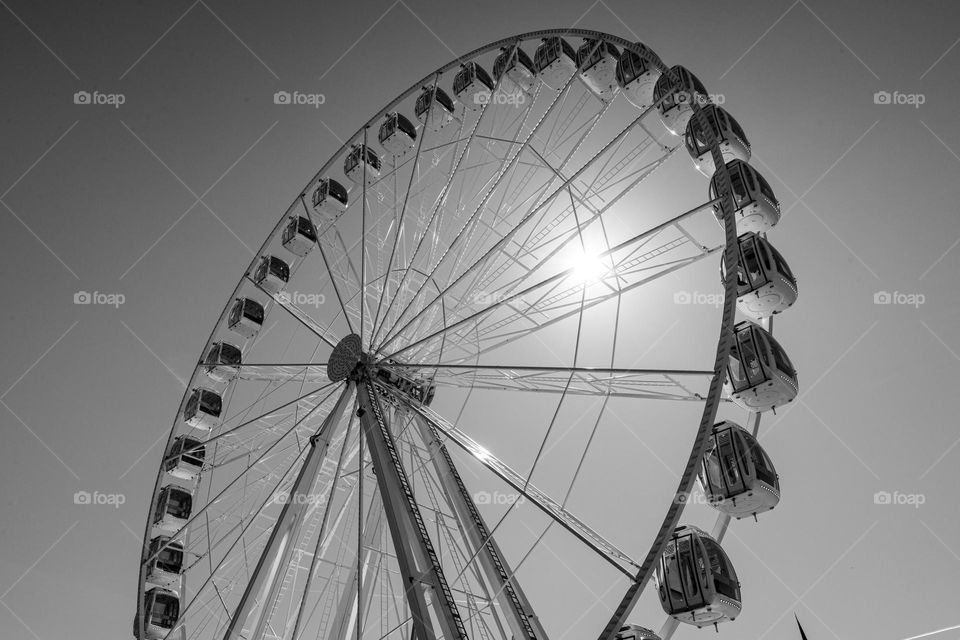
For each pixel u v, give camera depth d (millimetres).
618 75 17766
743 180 15133
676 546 12305
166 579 18031
